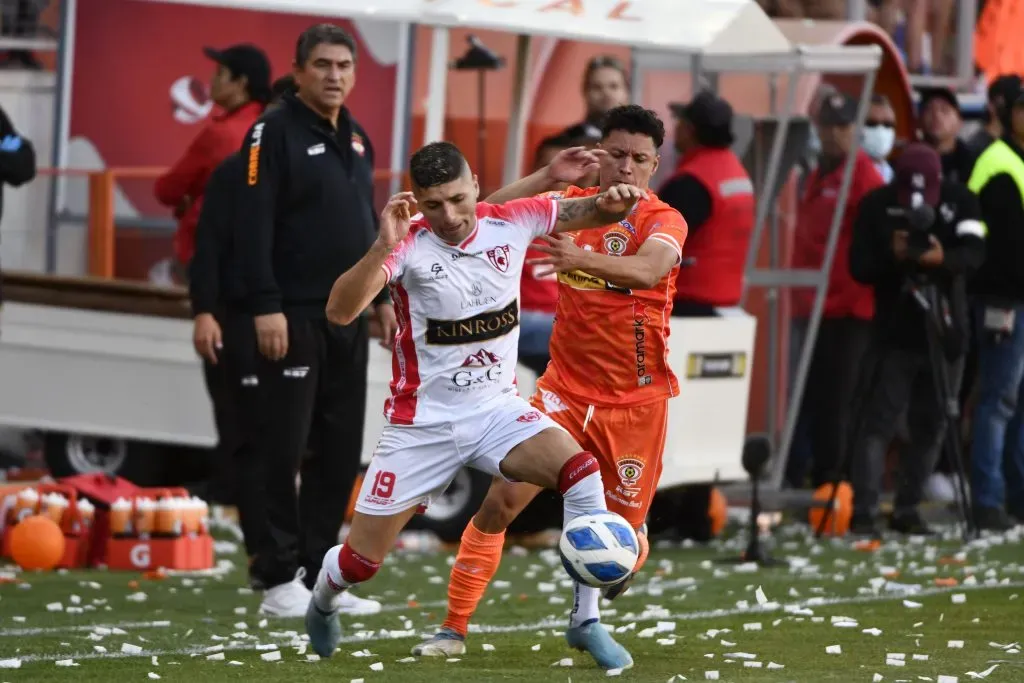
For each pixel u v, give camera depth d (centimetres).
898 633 2561
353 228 2945
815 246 4347
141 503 3494
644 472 2441
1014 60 6091
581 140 3800
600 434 2428
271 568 2842
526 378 3756
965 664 2241
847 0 5538
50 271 4638
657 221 2327
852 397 4266
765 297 4316
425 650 2322
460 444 2191
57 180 4647
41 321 4253
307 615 2281
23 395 4284
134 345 4159
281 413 2884
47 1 5331
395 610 2903
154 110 5194
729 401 3853
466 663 2252
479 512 2336
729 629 2617
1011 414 4178
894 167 4022
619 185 2173
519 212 2188
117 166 5197
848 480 4328
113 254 4709
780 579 3325
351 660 2286
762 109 4244
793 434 4691
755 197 4253
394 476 2202
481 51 4453
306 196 2902
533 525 3916
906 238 3938
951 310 3978
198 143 3916
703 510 4009
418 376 2192
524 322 3781
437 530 3881
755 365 4350
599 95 4200
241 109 3934
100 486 3650
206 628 2644
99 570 3484
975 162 4181
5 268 4528
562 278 2442
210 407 4088
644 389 2433
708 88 4316
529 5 3756
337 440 2978
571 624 2220
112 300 4181
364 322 2986
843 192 4347
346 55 2916
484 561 2330
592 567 2089
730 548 3928
